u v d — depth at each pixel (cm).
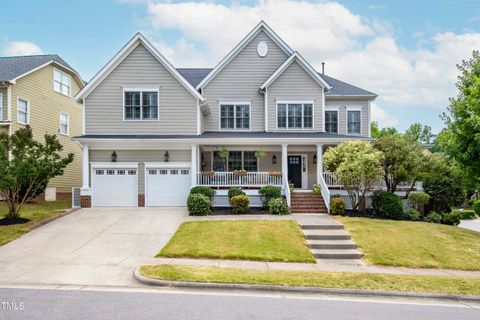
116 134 2084
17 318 607
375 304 751
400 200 1816
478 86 1423
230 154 2289
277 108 2281
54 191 2675
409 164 1823
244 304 715
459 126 1521
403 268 1120
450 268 1138
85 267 986
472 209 3197
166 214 1775
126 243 1271
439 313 704
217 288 827
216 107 2312
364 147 1811
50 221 1602
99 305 684
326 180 2042
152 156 2048
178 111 2105
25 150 1551
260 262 1105
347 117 2469
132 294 766
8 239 1287
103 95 2095
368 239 1361
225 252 1174
